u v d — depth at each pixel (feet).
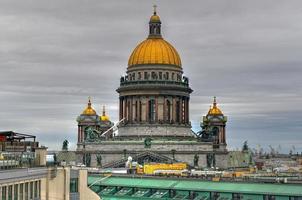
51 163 451.94
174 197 549.54
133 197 565.12
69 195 412.98
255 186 515.50
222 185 535.19
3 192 323.16
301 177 653.71
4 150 418.10
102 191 597.52
